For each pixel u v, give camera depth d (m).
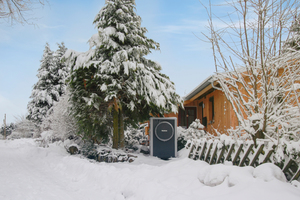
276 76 5.93
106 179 6.39
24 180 6.56
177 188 4.85
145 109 12.96
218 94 14.59
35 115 33.81
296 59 5.43
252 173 4.46
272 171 4.17
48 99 33.69
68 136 14.73
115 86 11.18
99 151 11.05
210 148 6.79
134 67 10.95
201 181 4.93
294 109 5.42
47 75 34.91
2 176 6.95
